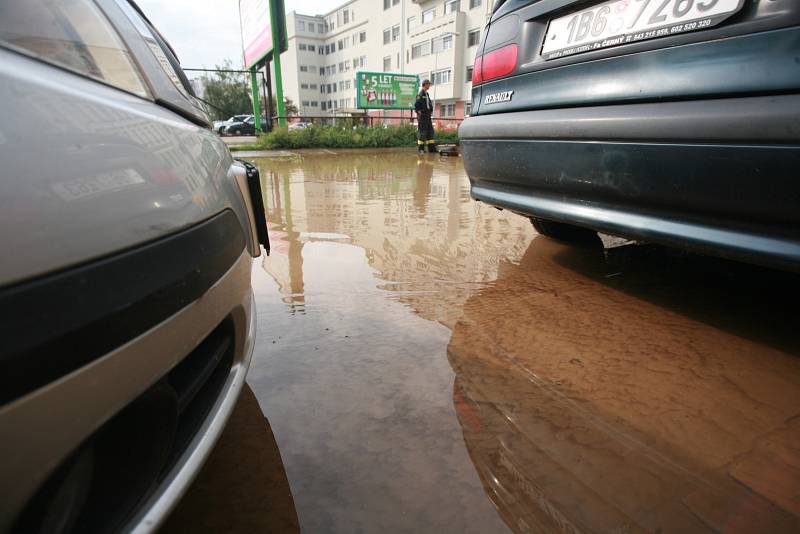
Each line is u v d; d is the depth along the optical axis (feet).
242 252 3.84
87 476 2.13
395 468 3.81
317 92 210.79
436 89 128.26
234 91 177.78
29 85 2.11
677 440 4.07
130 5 4.46
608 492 3.55
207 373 3.11
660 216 5.27
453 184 20.12
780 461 3.82
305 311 6.81
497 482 3.66
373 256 9.36
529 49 6.68
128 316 2.18
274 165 29.94
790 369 5.08
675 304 6.79
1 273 1.67
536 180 6.62
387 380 5.02
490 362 5.36
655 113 4.99
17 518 1.78
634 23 5.34
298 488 3.61
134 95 3.12
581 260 8.89
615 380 4.95
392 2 143.84
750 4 4.38
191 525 3.28
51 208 1.91
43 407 1.79
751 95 4.34
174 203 2.71
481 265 8.70
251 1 52.37
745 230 4.59
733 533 3.19
